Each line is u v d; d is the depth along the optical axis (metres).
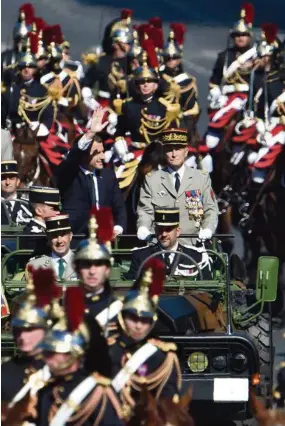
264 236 56.44
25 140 54.38
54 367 30.14
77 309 29.92
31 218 43.47
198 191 44.00
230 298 38.69
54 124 58.38
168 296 38.91
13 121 59.38
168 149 43.91
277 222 56.44
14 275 41.03
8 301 39.47
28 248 41.56
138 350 31.61
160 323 37.78
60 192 45.16
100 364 30.44
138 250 40.53
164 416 29.80
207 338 37.50
